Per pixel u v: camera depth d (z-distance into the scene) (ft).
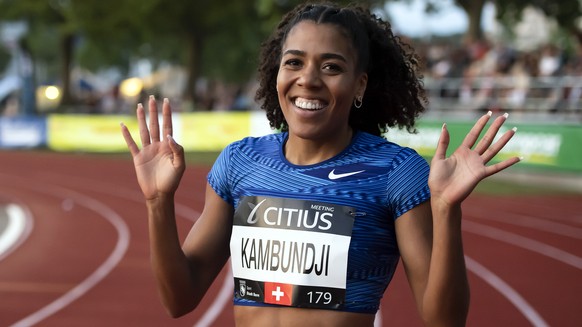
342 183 6.88
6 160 71.61
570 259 28.58
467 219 37.04
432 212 6.49
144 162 7.09
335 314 6.74
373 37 7.63
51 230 35.94
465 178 6.23
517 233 33.60
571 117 50.24
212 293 22.89
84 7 94.58
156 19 90.68
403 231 6.77
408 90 8.05
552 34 98.43
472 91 56.29
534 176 48.88
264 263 6.91
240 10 89.76
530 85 52.49
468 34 64.54
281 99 7.09
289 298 6.79
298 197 6.93
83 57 144.56
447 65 59.31
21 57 92.17
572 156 46.73
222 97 86.02
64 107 106.22
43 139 83.61
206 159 67.97
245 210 7.09
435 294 6.34
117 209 42.52
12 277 25.90
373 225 6.79
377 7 66.39
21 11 100.53
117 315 21.12
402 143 55.42
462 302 6.39
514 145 50.34
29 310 21.68
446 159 6.39
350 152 7.07
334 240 6.73
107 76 180.96
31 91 91.50
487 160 6.27
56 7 102.06
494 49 57.82
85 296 23.18
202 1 89.81
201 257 7.41
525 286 24.45
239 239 7.09
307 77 6.82
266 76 8.16
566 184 46.88
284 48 7.06
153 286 24.36
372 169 6.91
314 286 6.75
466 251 29.81
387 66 7.75
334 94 6.85
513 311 21.61
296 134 7.00
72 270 26.94
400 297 22.44
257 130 71.72
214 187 7.51
